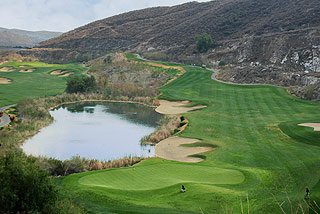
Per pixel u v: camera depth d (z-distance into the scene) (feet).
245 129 143.54
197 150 119.65
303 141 120.26
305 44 300.81
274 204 61.16
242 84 257.14
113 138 139.54
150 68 333.21
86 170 97.25
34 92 244.01
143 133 148.97
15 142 121.19
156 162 101.91
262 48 336.29
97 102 234.58
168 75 306.14
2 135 126.00
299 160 97.45
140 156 115.44
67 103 227.20
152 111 202.69
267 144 120.26
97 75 323.16
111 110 204.95
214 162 103.50
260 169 91.40
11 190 48.03
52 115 185.26
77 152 119.75
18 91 243.81
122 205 60.85
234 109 184.75
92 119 177.06
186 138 135.03
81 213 56.70
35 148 123.03
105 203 62.08
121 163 103.96
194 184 71.92
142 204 61.26
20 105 180.04
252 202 62.28
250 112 175.52
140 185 73.31
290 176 83.25
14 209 48.06
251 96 216.54
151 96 244.42
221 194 65.67
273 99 203.62
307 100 196.95
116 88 254.47
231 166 97.35
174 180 77.00
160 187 71.05
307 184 75.97
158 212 57.16
